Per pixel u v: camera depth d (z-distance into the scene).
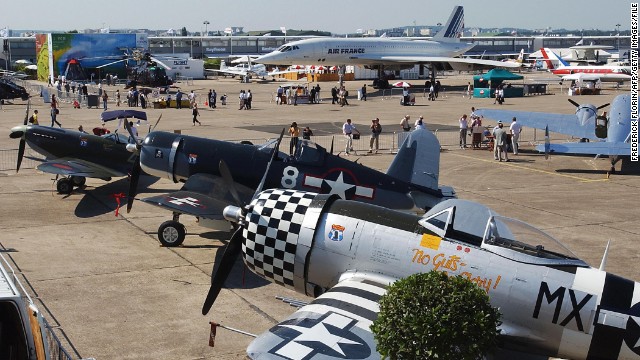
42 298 11.80
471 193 20.98
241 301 11.95
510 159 27.39
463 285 7.66
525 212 18.50
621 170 24.92
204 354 9.87
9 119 41.22
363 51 67.50
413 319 7.34
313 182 14.88
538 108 49.38
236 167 15.62
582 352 8.24
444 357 7.26
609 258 14.34
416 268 8.92
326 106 51.31
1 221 16.91
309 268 9.62
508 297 8.42
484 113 30.33
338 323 8.06
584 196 20.66
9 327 6.96
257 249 9.95
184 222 17.08
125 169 20.19
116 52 75.81
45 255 14.20
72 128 36.41
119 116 25.39
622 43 184.25
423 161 14.98
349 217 9.49
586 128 27.78
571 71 74.50
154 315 11.21
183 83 78.44
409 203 14.66
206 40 148.75
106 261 13.91
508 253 8.54
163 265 13.75
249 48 153.62
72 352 9.77
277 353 7.44
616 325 8.00
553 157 27.88
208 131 35.59
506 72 60.28
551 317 8.26
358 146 30.62
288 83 78.44
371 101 55.81
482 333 7.39
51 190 20.56
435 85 60.00
